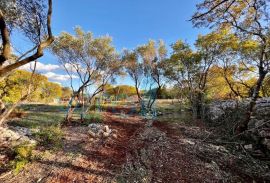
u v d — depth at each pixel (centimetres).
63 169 613
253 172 682
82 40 1406
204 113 1875
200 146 942
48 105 2570
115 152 831
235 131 1149
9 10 494
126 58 2347
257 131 966
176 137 1136
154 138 1103
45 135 884
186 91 2167
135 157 780
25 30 536
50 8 447
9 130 870
